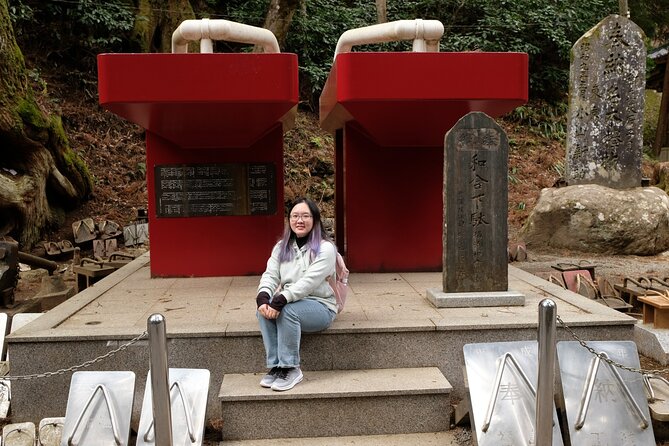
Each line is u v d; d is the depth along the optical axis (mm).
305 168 13320
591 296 5613
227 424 3588
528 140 15508
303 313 3654
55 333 3846
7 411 3873
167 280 5887
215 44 14586
